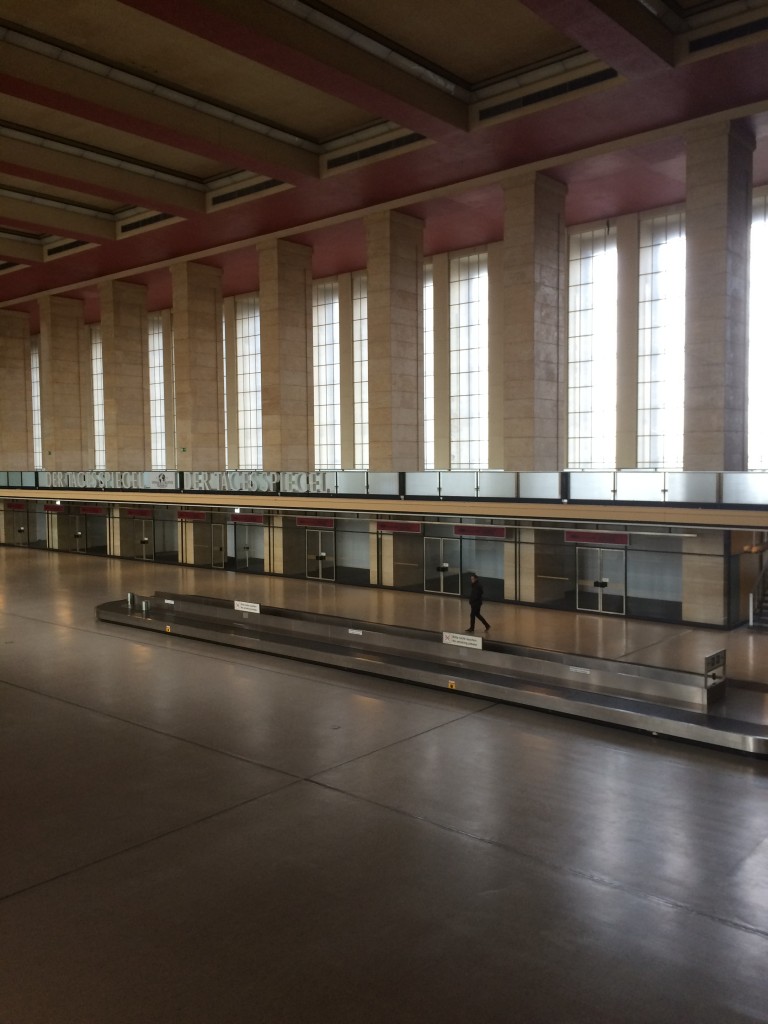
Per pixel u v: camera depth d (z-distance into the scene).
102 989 6.07
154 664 16.45
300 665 16.33
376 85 16.69
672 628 19.12
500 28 16.11
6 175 24.17
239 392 36.03
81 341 37.88
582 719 12.57
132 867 8.00
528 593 22.50
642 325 24.47
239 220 25.67
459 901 7.27
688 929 6.79
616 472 18.94
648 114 17.98
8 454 41.41
